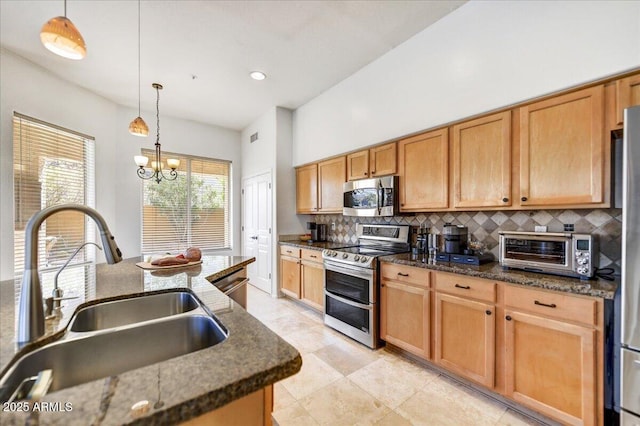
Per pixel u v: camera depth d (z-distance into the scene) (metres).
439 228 2.67
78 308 1.18
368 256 2.55
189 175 4.63
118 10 2.08
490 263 2.12
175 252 4.45
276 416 1.68
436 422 1.64
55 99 2.98
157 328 1.06
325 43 2.55
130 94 3.56
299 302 3.86
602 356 1.36
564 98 1.68
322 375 2.11
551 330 1.52
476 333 1.84
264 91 3.54
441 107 2.27
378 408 1.76
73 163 3.23
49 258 2.98
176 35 2.39
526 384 1.61
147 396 0.55
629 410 1.26
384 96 2.76
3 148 2.50
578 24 1.60
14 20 2.14
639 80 1.43
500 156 1.97
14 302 1.24
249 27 2.31
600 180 1.54
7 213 2.52
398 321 2.35
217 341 0.98
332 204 3.52
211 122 4.71
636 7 1.42
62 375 0.88
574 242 1.60
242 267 2.20
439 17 2.24
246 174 4.96
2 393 0.69
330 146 3.46
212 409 0.56
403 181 2.64
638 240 1.23
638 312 1.23
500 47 1.92
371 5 2.09
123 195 3.93
